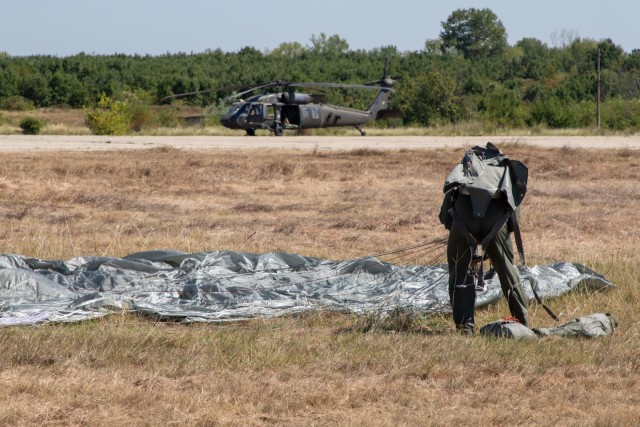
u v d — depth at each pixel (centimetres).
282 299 1831
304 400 1151
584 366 1341
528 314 1781
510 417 1093
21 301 1783
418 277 2005
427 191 4241
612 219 3316
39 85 18025
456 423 1076
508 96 14138
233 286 1911
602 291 1958
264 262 2120
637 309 1802
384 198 3966
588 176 4966
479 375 1295
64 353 1338
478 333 1634
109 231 2894
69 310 1683
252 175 4744
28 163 5038
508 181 1562
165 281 1956
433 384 1251
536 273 2019
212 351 1384
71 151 6175
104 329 1544
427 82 13800
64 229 2856
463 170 1577
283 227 3006
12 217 3167
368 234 2911
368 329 1630
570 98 17550
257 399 1154
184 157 5831
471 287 1617
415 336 1541
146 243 2592
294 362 1344
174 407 1114
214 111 12369
